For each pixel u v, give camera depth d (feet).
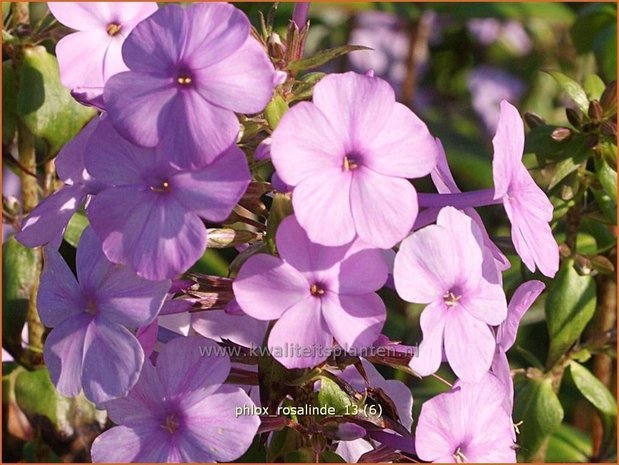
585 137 0.99
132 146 0.74
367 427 0.78
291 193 0.74
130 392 0.77
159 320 0.82
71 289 0.77
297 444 0.78
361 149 0.72
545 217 0.80
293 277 0.72
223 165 0.72
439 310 0.74
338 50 0.77
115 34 0.91
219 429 0.75
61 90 0.98
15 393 0.98
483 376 0.77
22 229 0.81
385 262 0.73
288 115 0.71
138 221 0.73
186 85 0.72
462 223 0.75
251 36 0.75
